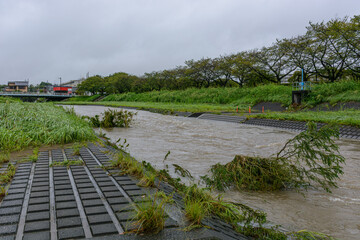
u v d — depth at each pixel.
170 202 4.08
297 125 17.00
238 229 3.60
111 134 15.04
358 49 28.98
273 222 4.25
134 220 3.38
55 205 3.97
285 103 31.08
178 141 12.57
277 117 19.61
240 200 5.23
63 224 3.32
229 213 3.87
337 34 29.00
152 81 69.06
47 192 4.55
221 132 16.05
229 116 23.73
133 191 4.64
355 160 8.66
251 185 5.76
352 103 24.45
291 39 35.59
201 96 47.12
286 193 5.64
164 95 56.88
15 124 10.68
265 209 4.79
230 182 6.08
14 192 4.53
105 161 7.04
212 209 4.00
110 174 5.74
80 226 3.30
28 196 4.36
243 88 42.69
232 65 45.25
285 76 41.62
